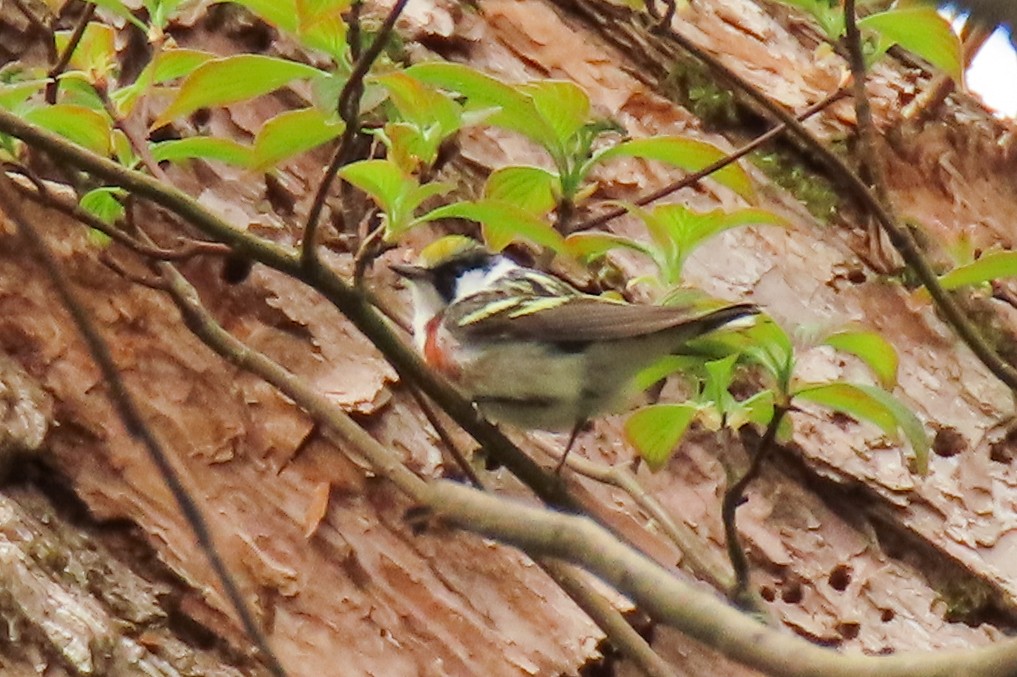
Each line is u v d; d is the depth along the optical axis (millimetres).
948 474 8531
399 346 6098
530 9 9859
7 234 7625
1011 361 9078
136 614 6938
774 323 5637
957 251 7547
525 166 6449
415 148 5980
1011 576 8109
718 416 6082
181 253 6141
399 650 7273
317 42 5570
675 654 7617
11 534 6832
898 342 9039
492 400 7457
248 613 4766
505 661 7328
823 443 8438
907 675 3084
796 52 10234
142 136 6371
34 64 8570
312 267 5707
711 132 9742
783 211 9477
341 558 7449
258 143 5617
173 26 8820
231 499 7457
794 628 7816
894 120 9930
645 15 9398
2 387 7223
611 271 8766
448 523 4230
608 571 3471
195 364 7738
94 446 7359
